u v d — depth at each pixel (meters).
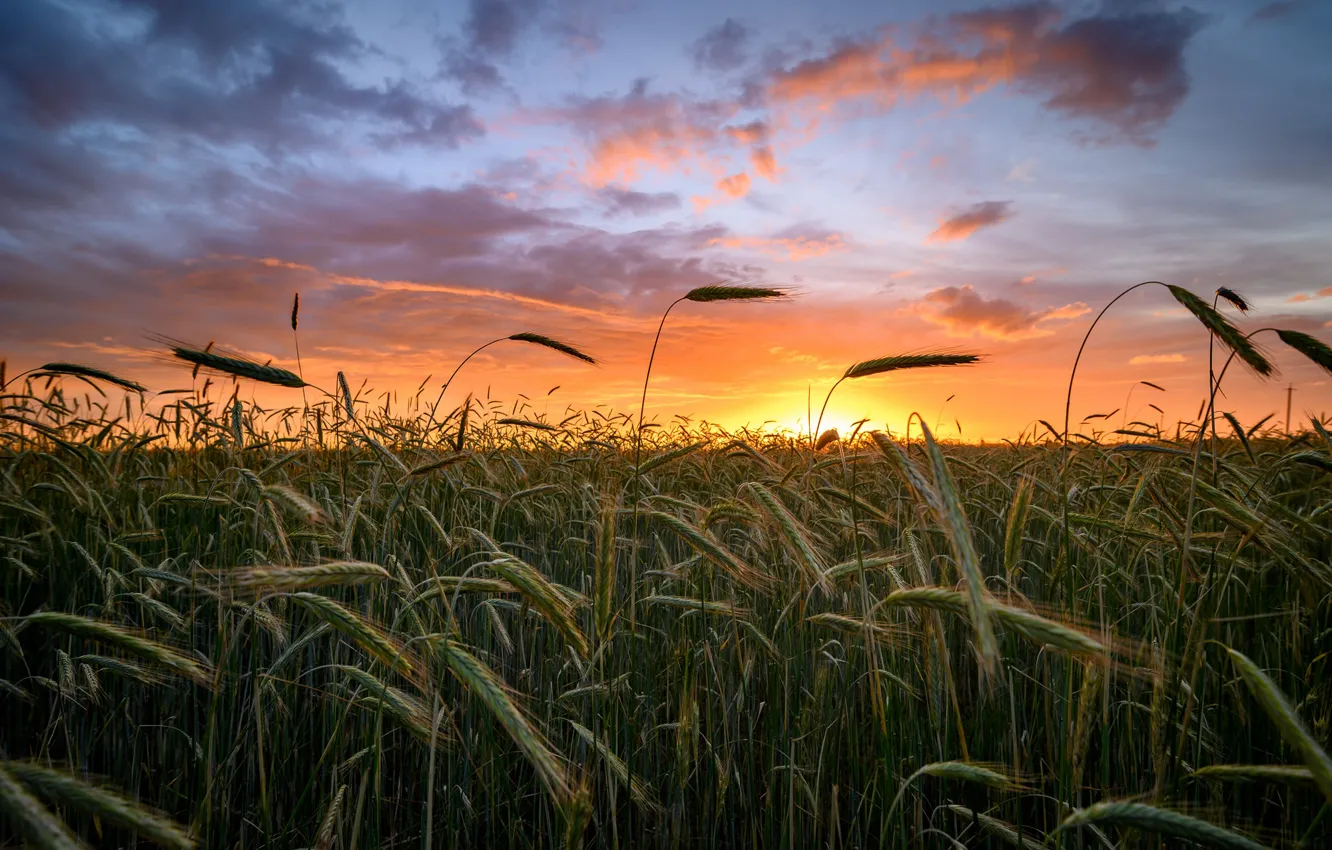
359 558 0.87
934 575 0.83
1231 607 0.78
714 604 0.70
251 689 0.75
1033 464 1.13
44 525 0.93
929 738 0.74
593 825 0.78
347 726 0.78
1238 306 0.58
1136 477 0.98
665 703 0.86
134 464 1.13
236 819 0.73
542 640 0.91
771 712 0.68
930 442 0.40
